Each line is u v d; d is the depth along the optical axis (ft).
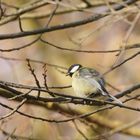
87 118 47.91
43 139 45.65
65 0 42.88
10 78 53.88
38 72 55.36
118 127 48.24
